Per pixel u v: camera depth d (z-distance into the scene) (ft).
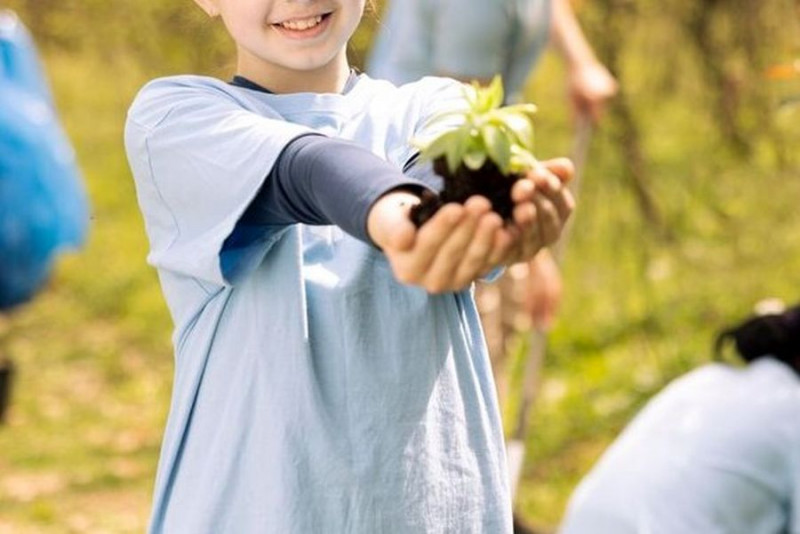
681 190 38.55
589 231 35.53
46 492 29.40
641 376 33.37
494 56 21.02
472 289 11.83
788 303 35.45
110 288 43.73
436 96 11.82
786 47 31.71
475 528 11.55
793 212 36.91
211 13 12.39
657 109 37.24
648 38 34.68
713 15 33.42
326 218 9.94
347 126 11.68
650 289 36.19
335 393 11.25
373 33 23.52
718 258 37.55
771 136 34.27
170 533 11.69
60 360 38.17
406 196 9.27
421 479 11.34
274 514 11.21
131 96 42.24
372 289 11.27
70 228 29.71
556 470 29.07
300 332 11.21
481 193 9.02
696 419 18.12
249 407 11.36
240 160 10.52
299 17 11.56
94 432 33.12
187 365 11.73
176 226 11.25
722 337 18.76
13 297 29.73
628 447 18.39
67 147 29.96
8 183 28.89
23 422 33.55
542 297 22.47
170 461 11.77
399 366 11.28
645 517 17.85
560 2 23.30
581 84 23.24
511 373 33.47
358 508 11.22
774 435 17.71
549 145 36.91
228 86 11.64
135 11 37.60
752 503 17.71
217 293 11.52
